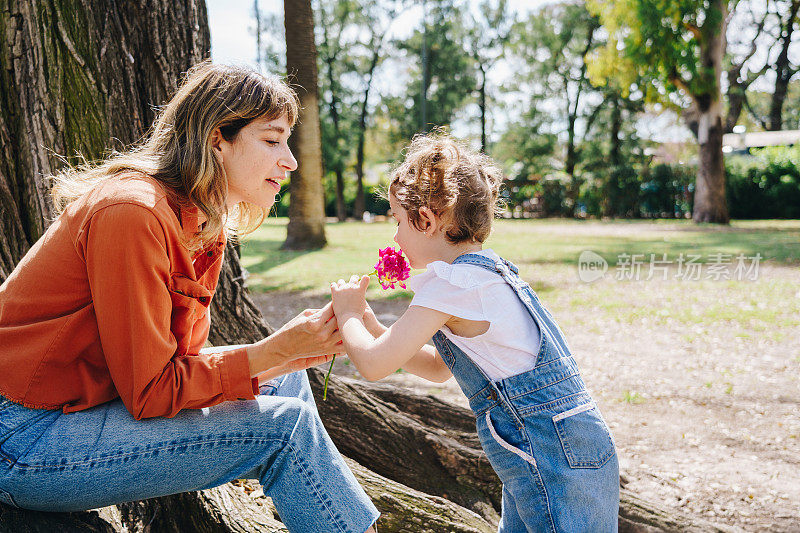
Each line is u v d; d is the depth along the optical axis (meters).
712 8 21.61
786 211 26.44
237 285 3.05
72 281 1.65
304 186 16.14
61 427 1.65
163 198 1.70
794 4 28.92
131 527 2.13
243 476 1.82
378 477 2.75
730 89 30.77
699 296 9.15
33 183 2.53
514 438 1.86
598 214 31.11
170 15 2.78
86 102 2.59
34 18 2.51
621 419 4.51
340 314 1.97
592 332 7.18
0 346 1.66
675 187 29.67
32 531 1.68
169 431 1.69
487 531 2.64
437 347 2.03
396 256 2.08
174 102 1.86
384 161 39.94
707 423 4.41
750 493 3.36
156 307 1.63
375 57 35.94
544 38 35.59
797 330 7.05
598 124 34.97
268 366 1.85
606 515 1.85
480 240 2.08
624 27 22.70
